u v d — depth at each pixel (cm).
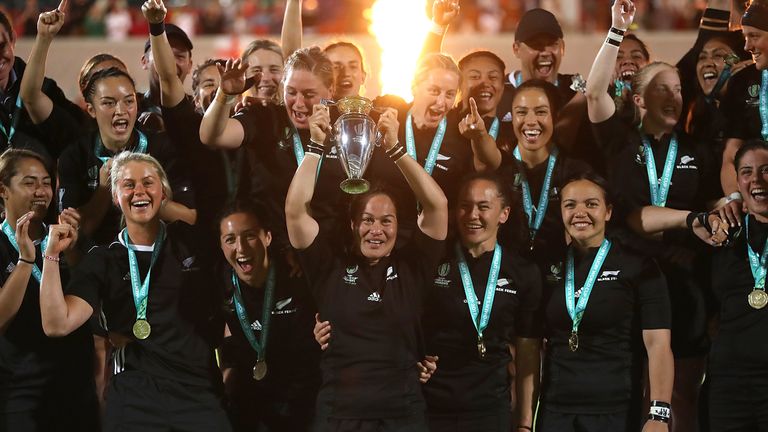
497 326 2327
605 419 2308
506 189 2362
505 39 5875
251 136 2403
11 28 2627
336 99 2770
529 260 2380
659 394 2288
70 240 2241
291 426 2344
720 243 2317
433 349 2338
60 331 2212
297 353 2353
